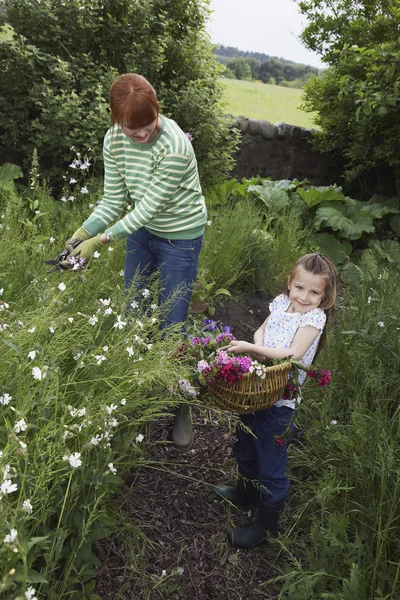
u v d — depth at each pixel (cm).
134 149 257
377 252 601
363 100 532
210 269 446
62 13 480
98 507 213
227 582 227
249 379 203
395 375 308
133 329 241
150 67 497
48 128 455
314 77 738
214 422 316
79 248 263
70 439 206
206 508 259
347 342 349
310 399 316
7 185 441
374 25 677
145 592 212
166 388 245
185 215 271
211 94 555
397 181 706
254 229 507
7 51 454
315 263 223
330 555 223
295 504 266
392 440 250
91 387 221
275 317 235
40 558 184
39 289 265
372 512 229
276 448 231
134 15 497
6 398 182
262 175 736
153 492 261
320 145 741
